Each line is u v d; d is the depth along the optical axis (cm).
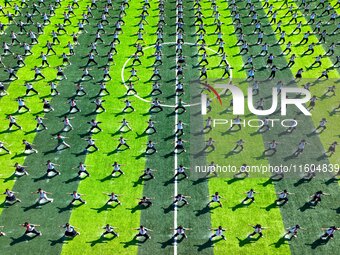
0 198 2377
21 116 3020
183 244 2117
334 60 3694
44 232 2181
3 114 3036
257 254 2064
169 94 3266
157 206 2334
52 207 2325
